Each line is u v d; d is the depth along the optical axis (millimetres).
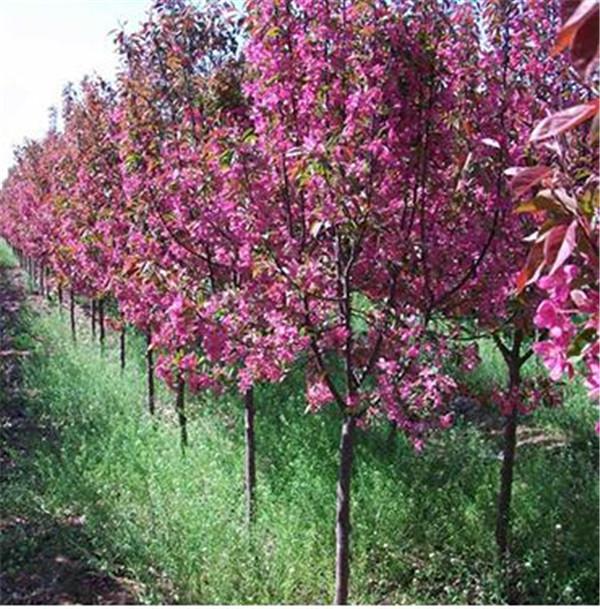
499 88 4309
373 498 5625
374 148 3709
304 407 8133
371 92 3730
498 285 4488
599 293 1767
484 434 8031
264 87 4199
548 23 4352
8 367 11969
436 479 6320
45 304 19094
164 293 5250
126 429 7656
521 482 6258
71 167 9586
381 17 3818
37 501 6402
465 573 5184
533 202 1857
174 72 5785
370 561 5246
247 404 5852
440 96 4008
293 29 4035
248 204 4336
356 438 7176
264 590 4750
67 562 5512
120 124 6164
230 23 5730
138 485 6387
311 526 5402
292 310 4059
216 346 4207
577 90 4383
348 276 4195
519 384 5109
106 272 8195
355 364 4449
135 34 5848
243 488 6285
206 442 7348
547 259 1715
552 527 5520
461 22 4312
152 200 5402
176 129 5711
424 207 4211
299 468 6180
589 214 1827
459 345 4344
